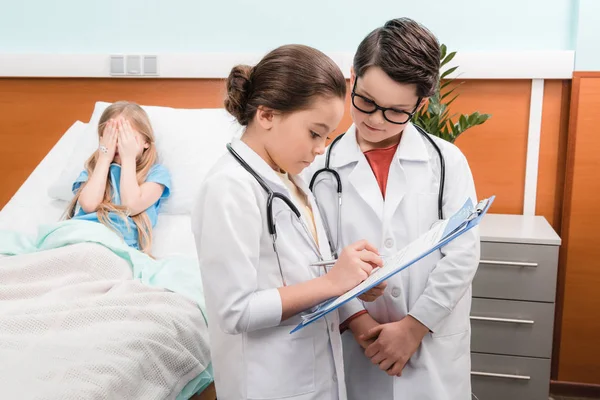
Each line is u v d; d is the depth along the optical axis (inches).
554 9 81.4
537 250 71.2
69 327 47.8
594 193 81.4
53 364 41.1
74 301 51.3
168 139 83.1
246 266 35.9
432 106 72.7
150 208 74.9
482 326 74.1
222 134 84.1
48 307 49.9
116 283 56.6
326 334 40.8
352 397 48.6
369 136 43.9
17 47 96.5
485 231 74.3
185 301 56.2
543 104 82.6
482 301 73.6
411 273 46.0
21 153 97.0
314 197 47.6
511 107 83.3
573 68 80.0
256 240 36.9
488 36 83.7
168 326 51.3
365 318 45.3
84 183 75.4
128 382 43.2
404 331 43.4
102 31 93.9
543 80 81.4
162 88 92.0
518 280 72.3
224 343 39.7
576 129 80.5
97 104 87.4
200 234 37.9
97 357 42.9
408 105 41.4
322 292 37.1
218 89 90.6
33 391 37.6
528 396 74.4
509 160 84.5
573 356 84.7
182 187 79.0
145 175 76.6
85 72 91.7
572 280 83.4
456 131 73.4
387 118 41.9
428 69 40.3
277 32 89.5
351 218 47.1
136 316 50.6
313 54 37.5
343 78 38.2
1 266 56.7
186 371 50.4
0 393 36.9
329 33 88.2
